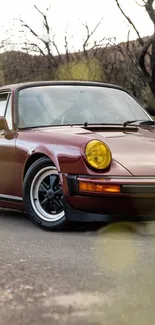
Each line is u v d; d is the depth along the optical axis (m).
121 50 13.66
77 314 2.34
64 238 4.34
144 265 3.28
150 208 4.50
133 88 13.12
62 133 4.90
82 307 2.44
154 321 2.25
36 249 3.82
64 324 2.24
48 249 3.82
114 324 2.22
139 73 13.15
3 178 5.40
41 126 5.38
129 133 4.98
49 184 4.85
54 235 4.50
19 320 2.29
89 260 3.44
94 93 5.89
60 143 4.74
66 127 5.24
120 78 13.35
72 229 4.73
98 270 3.15
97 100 5.81
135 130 5.15
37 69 14.90
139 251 3.75
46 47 14.88
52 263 3.34
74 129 5.05
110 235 4.44
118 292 2.68
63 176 4.61
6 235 4.48
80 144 4.57
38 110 5.54
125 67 13.45
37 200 4.93
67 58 14.60
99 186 4.43
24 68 14.98
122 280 2.91
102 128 5.05
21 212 5.98
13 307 2.45
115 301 2.53
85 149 4.51
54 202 4.80
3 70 15.12
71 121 5.47
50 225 4.74
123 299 2.56
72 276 3.01
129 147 4.66
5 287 2.77
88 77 13.57
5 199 5.42
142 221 4.54
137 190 4.42
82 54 14.41
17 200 5.25
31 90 5.75
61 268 3.21
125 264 3.31
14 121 5.42
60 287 2.78
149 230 4.55
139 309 2.40
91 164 4.46
